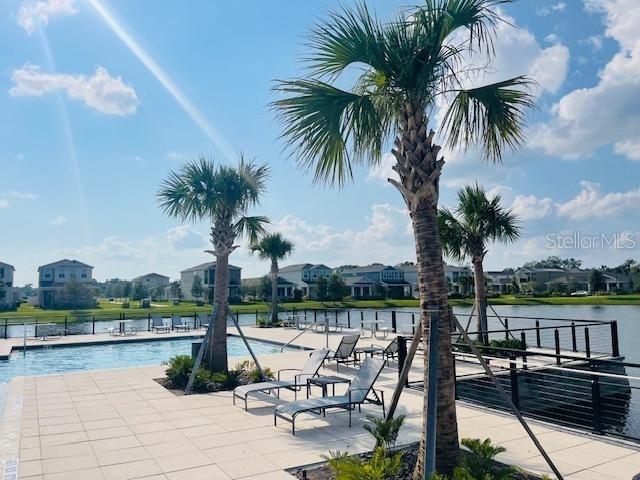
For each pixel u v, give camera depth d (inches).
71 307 2209.6
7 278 2514.8
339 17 197.5
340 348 518.6
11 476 217.3
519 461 221.0
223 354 451.2
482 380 402.0
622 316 1417.3
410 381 425.4
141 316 1578.5
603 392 468.8
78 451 251.1
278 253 1179.3
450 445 187.0
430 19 192.5
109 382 446.9
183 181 475.5
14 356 741.9
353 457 205.0
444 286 193.5
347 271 3656.5
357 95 214.2
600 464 216.7
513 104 228.7
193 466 226.8
